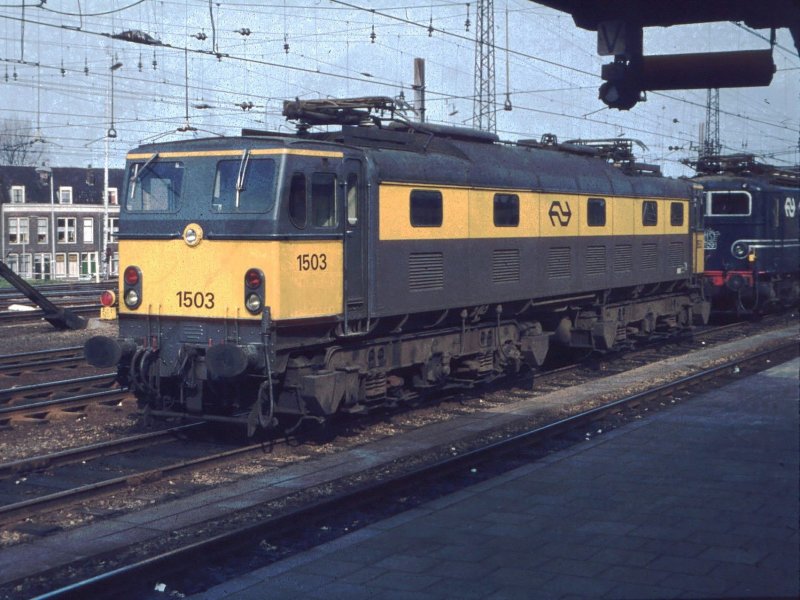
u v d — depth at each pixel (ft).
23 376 53.72
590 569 22.65
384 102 44.09
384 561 23.70
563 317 59.72
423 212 42.98
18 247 212.23
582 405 48.14
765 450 35.58
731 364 58.44
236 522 28.50
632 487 30.42
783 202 90.68
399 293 41.60
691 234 72.69
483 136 50.85
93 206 223.30
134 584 22.75
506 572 22.62
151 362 38.55
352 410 39.75
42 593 22.80
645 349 70.38
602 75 24.07
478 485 31.14
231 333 36.81
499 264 48.78
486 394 50.96
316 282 37.47
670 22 23.89
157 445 38.50
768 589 20.93
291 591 21.76
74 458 35.24
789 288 95.86
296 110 41.98
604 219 59.57
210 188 37.47
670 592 20.90
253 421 36.17
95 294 110.52
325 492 31.91
